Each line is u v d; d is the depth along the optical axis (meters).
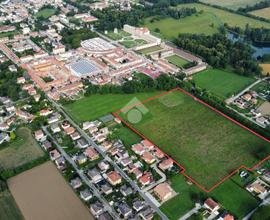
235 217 160.12
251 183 180.75
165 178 183.25
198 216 157.75
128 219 158.00
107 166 188.50
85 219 157.62
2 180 177.00
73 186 174.50
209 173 187.38
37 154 199.62
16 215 159.00
